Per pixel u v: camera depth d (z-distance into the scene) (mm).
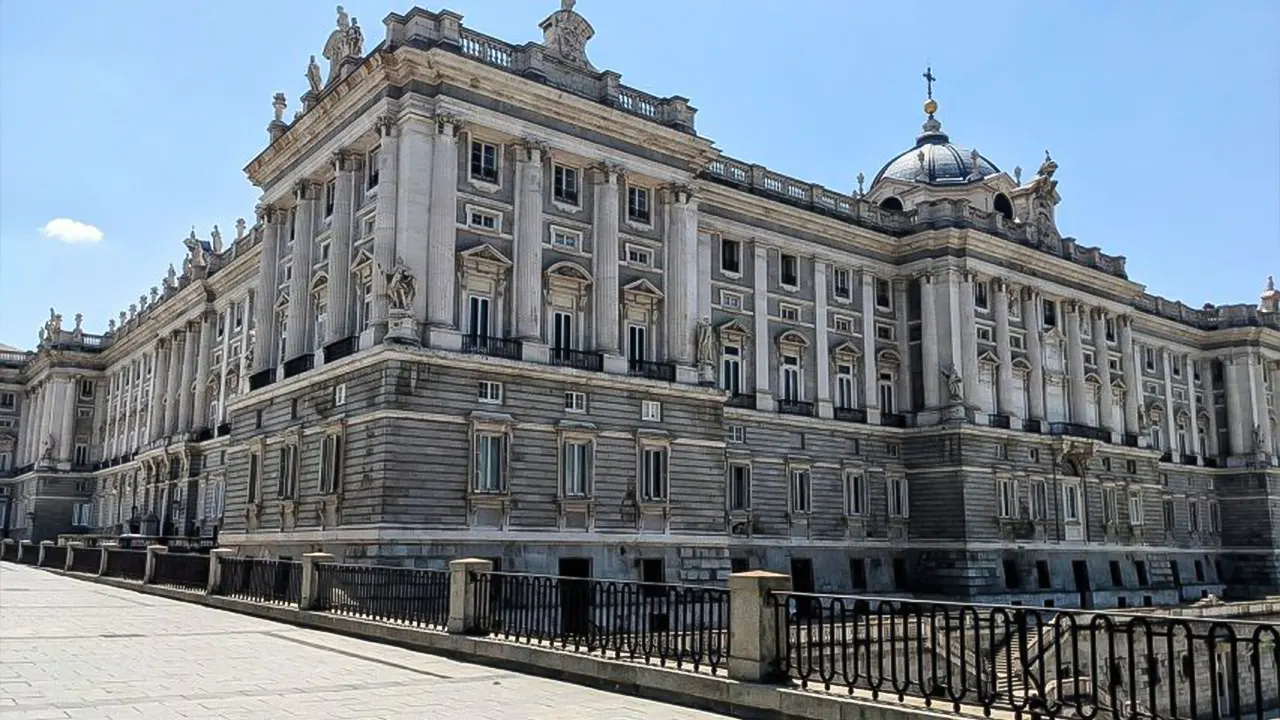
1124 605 69375
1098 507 70375
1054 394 69688
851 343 62844
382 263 41875
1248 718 32906
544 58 46344
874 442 62469
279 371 49156
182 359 86250
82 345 108250
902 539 62469
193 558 36500
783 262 60969
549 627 19500
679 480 47281
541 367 43062
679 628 20672
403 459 39094
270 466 48562
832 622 14859
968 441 61531
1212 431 89438
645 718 14758
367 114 44406
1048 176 71562
